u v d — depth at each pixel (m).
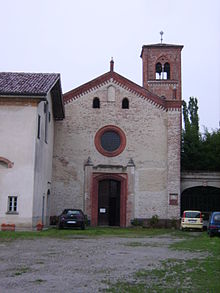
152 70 45.41
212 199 35.78
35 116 23.64
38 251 14.32
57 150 31.48
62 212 27.91
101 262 11.98
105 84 32.28
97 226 30.66
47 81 25.56
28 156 23.33
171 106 31.88
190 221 28.98
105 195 31.62
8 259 12.19
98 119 31.88
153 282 9.10
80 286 8.59
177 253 14.55
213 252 14.87
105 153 31.45
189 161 41.62
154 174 31.17
